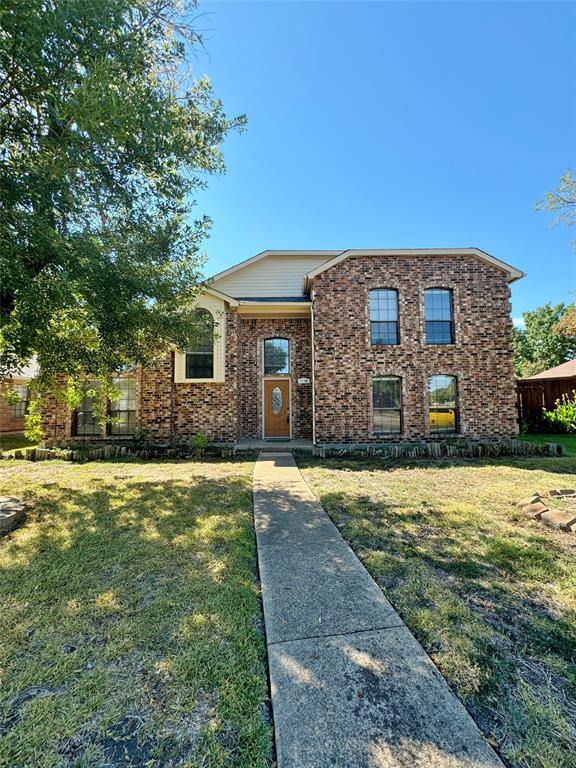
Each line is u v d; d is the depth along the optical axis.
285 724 1.65
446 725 1.65
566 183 12.85
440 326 11.31
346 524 4.34
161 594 2.78
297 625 2.39
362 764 1.46
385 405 11.15
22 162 3.98
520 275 11.34
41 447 10.01
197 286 7.32
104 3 3.63
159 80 5.40
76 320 5.26
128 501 5.34
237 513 4.75
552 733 1.63
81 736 1.62
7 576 3.09
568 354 29.94
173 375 11.18
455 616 2.50
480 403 11.14
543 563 3.32
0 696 1.83
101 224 5.39
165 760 1.51
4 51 3.52
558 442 12.05
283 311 12.32
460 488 6.04
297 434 12.41
